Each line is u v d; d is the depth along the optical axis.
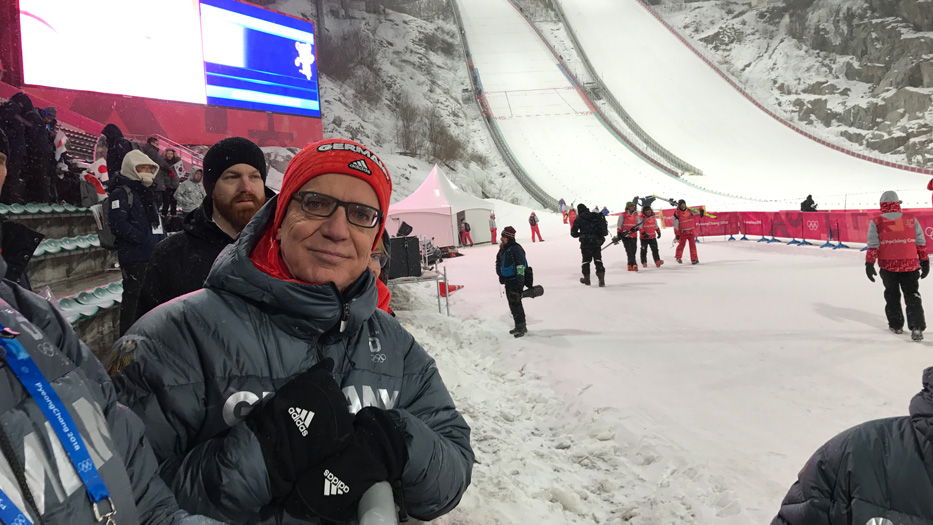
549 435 5.68
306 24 29.89
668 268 15.38
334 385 1.30
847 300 9.73
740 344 7.67
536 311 11.19
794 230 18.89
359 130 50.31
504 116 63.34
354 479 1.21
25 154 6.53
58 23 19.52
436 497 1.46
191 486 1.22
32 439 0.86
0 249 2.39
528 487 4.31
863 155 54.41
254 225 1.50
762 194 45.78
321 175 1.44
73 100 20.45
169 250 2.63
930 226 13.38
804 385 6.05
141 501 1.10
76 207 7.86
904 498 1.88
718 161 54.88
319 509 1.18
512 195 51.88
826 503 2.06
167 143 22.34
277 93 28.59
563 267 17.61
